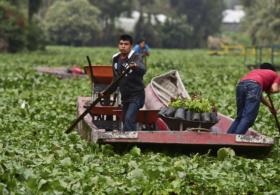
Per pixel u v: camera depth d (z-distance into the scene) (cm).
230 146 2995
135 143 2975
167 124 3127
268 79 3194
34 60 11781
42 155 2814
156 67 9756
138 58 3172
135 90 3169
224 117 3531
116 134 2959
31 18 16475
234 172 2612
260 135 3131
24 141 3172
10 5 15775
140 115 3256
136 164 2655
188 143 2977
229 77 7756
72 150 2950
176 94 3694
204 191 2364
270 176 2564
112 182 2381
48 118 4000
